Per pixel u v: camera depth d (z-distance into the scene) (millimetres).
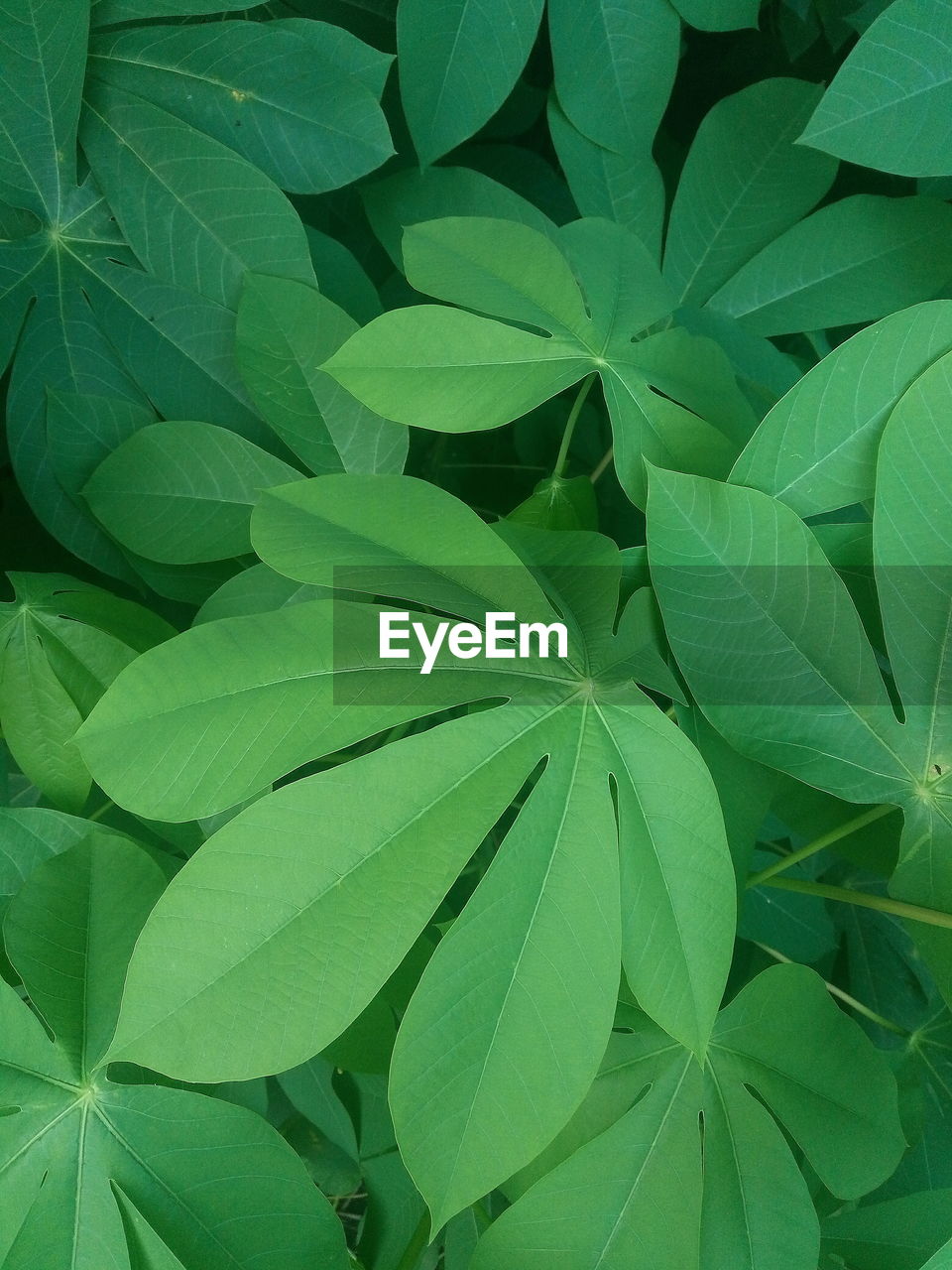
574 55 568
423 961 445
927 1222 479
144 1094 415
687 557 422
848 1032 452
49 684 496
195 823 477
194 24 552
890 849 477
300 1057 363
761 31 672
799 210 621
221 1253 407
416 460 674
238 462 516
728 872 402
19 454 536
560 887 391
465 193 578
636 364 490
